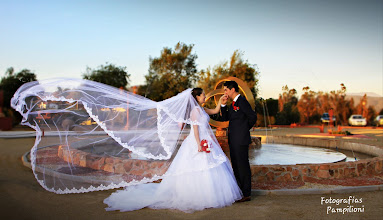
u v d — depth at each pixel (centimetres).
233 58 2362
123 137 439
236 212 370
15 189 463
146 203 393
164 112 436
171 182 403
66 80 431
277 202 411
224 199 396
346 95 3219
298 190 449
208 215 360
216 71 2419
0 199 413
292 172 505
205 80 2442
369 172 552
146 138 449
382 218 347
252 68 2362
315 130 2039
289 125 2667
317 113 3175
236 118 429
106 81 2719
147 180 422
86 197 434
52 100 423
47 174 564
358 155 869
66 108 477
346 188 457
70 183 491
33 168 478
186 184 388
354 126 2575
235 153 423
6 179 527
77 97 424
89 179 491
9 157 804
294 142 1126
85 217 352
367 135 1530
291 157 784
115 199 409
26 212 365
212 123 780
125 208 379
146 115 448
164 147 420
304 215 358
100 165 571
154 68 2894
